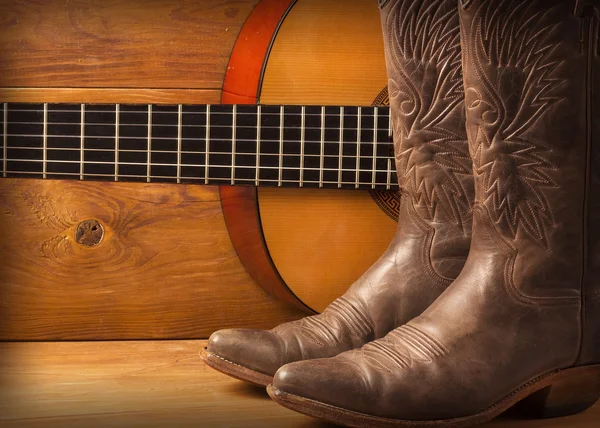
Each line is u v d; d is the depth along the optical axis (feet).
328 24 4.92
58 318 5.42
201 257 5.44
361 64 4.93
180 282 5.45
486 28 3.19
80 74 5.29
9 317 5.39
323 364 3.30
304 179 4.87
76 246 5.39
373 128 4.82
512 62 3.18
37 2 5.23
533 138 3.21
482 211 3.37
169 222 5.41
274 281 5.13
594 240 3.34
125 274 5.43
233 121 4.86
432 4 3.75
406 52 3.83
